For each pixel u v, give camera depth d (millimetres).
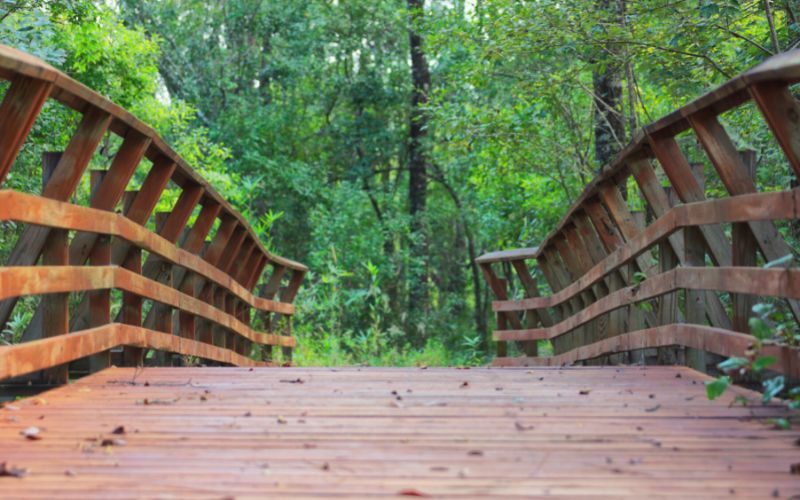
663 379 4645
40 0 8641
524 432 3146
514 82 11734
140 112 15672
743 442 2980
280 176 24266
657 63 8750
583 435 3096
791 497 2293
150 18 25422
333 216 22000
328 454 2789
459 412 3564
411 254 23094
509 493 2328
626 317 6770
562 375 4844
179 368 5207
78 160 4422
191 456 2762
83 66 12844
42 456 2768
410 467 2617
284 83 25609
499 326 10227
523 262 9914
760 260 7809
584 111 12438
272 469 2594
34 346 3912
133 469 2598
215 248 7305
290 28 25828
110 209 4969
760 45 7688
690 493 2338
